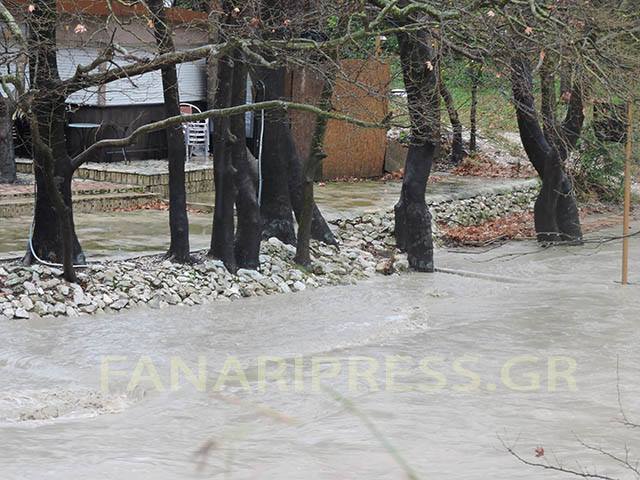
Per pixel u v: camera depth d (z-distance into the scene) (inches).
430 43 928.3
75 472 450.9
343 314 831.7
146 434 524.1
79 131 1380.4
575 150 1355.8
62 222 813.9
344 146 1510.8
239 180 933.2
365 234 1157.7
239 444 502.9
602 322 805.2
